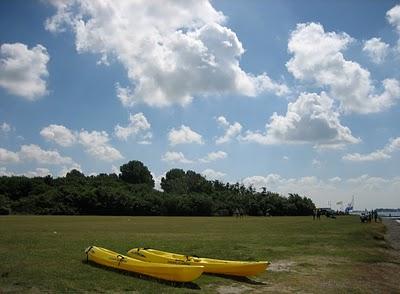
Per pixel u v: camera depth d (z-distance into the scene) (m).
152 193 137.00
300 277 22.30
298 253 30.86
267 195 150.75
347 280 22.36
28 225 54.34
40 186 125.19
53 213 113.56
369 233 50.72
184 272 18.36
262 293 18.42
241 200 146.25
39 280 17.94
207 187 161.00
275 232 49.12
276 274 22.75
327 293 19.23
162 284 18.33
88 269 20.42
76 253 25.16
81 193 118.12
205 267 21.42
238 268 20.86
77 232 42.50
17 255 23.61
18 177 127.06
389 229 69.38
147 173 170.75
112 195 119.31
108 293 16.62
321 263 27.06
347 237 43.94
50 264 21.20
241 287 19.14
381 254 33.19
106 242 32.16
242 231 49.81
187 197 130.12
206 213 129.38
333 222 78.56
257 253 29.47
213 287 18.69
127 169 168.00
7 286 16.88
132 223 65.25
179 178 168.12
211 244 33.34
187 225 62.25
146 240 35.00
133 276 19.52
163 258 22.20
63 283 17.61
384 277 24.22
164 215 124.75
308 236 44.03
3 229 45.69
